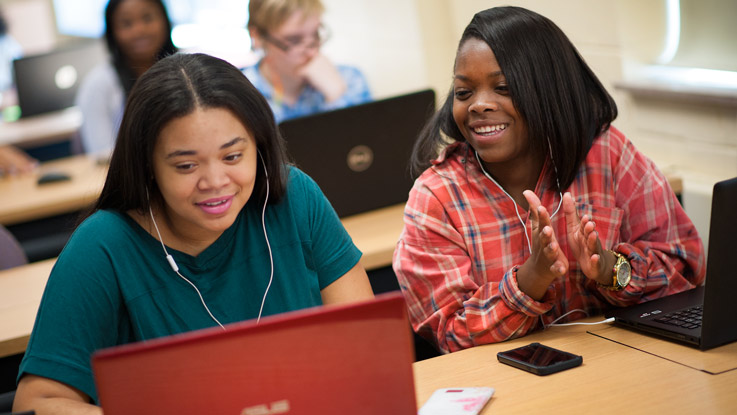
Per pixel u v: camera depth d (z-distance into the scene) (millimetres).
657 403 1279
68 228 1607
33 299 2275
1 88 6656
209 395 1048
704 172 2479
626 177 1800
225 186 1395
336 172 2635
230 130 1385
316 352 1062
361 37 4098
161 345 1036
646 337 1560
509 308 1621
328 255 1658
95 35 6777
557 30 1743
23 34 6773
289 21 3633
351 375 1070
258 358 1053
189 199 1397
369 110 2635
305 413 1065
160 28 3775
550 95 1695
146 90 1383
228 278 1562
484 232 1768
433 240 1771
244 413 1055
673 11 2635
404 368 1079
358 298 1670
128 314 1507
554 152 1726
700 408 1245
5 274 2561
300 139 2570
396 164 2699
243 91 1415
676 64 2676
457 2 3486
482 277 1766
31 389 1396
